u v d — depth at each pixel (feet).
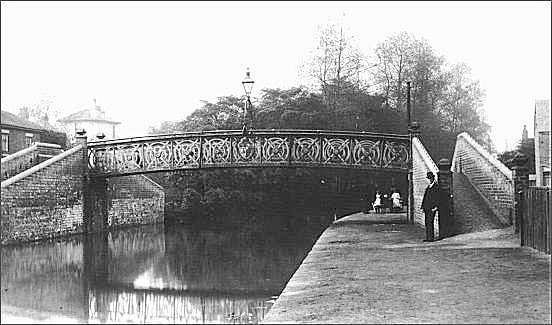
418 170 81.76
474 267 38.22
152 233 104.88
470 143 76.54
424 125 165.68
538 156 114.01
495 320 23.53
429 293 29.81
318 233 105.40
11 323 30.89
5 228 74.74
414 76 171.12
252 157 93.56
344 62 161.58
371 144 90.53
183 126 171.94
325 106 157.17
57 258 64.90
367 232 71.51
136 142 97.04
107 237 94.27
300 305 28.35
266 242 88.02
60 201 89.45
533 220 46.70
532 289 30.12
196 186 149.48
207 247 80.84
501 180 62.03
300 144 92.43
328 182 148.56
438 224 59.72
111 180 110.93
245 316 35.70
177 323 33.17
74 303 38.68
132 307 38.32
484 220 62.95
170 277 53.16
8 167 88.74
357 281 34.58
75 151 94.68
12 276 50.65
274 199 152.15
